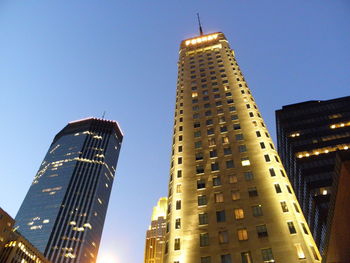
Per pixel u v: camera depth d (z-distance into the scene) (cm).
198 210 5041
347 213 2694
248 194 5056
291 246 4156
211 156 6044
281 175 5288
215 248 4412
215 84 8294
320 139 10050
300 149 9956
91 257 19625
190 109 7588
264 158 5656
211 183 5466
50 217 19925
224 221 4744
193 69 9338
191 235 4691
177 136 6825
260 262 4094
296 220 4488
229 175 5516
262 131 6284
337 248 3059
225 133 6500
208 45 10556
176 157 6272
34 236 18962
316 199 8431
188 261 4359
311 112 11225
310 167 9294
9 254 12119
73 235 19388
